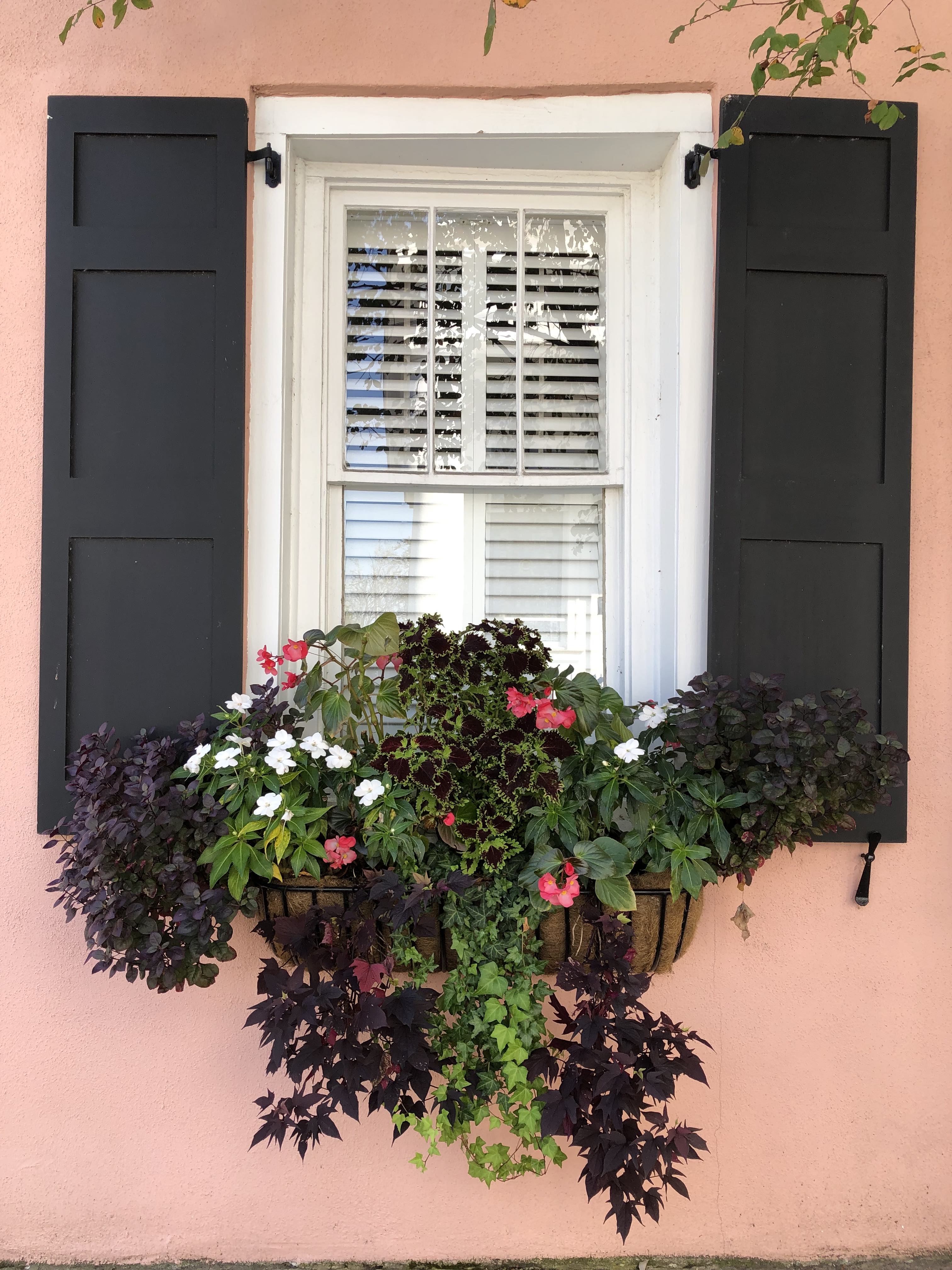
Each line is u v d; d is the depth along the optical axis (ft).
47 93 7.43
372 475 8.10
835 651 7.33
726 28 7.45
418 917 6.19
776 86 7.44
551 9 7.44
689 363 7.54
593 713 6.72
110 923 6.17
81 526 7.20
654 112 7.52
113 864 6.11
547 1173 7.43
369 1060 6.15
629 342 8.07
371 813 6.36
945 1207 7.55
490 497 8.39
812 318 7.36
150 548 7.24
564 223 8.31
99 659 7.20
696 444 7.54
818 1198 7.53
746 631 7.29
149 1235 7.39
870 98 7.49
